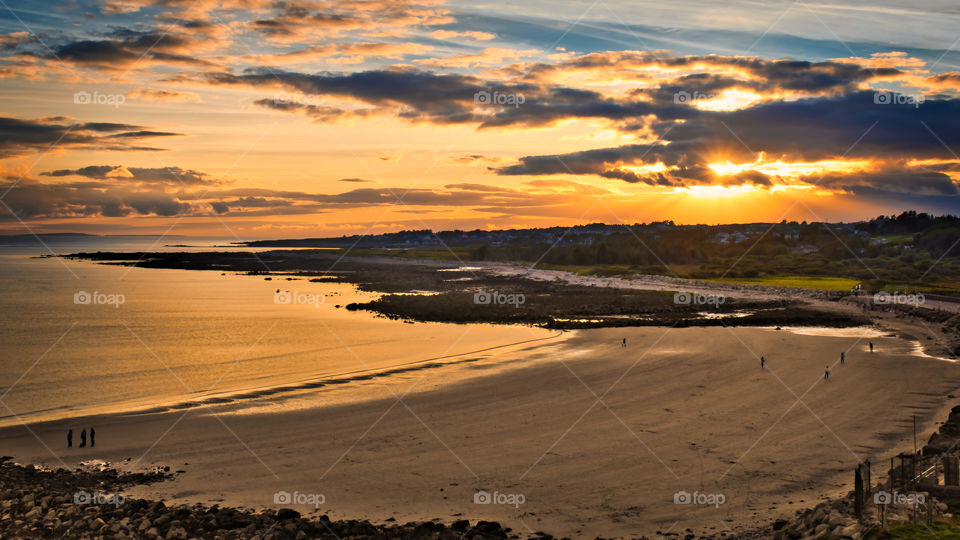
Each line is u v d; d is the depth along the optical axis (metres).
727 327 96.62
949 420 42.78
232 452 40.84
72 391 60.47
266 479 35.97
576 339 86.38
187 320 115.75
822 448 39.84
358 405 52.22
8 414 51.91
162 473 37.19
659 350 76.06
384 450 40.72
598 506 31.75
